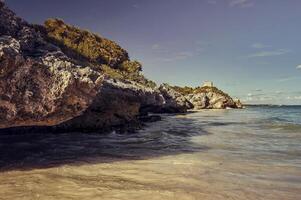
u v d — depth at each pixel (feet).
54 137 63.52
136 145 55.57
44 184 29.04
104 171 34.83
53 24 135.95
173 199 25.26
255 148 53.26
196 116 156.04
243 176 33.24
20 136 64.03
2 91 34.45
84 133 69.97
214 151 49.75
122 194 26.27
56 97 38.52
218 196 26.30
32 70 36.78
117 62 155.94
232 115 172.04
